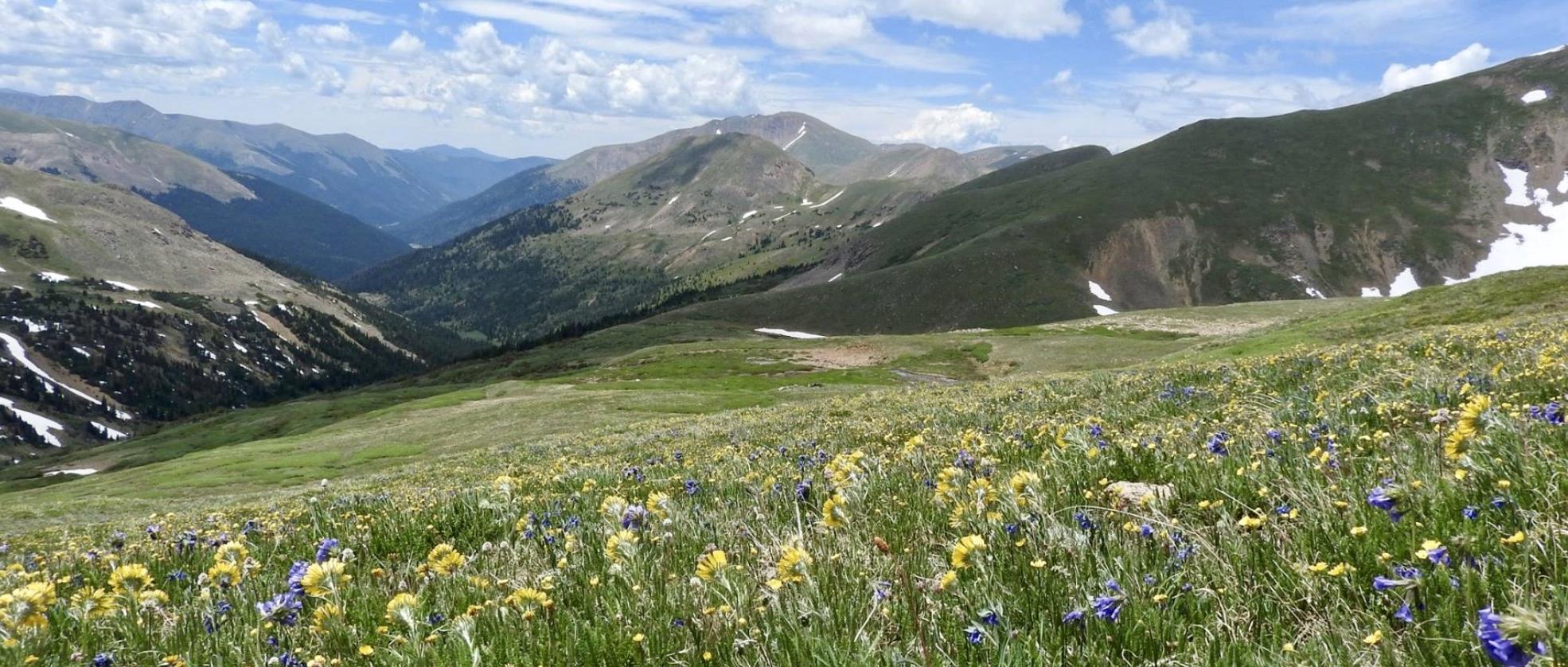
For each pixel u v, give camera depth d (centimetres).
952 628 336
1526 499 370
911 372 11906
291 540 852
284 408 16600
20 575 695
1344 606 315
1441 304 7394
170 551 823
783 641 343
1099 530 434
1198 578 359
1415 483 401
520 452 4212
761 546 501
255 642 455
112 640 493
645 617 408
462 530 795
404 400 15550
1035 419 1312
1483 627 203
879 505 618
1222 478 528
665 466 1353
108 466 13238
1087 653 298
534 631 411
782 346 14725
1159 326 14425
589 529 643
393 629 457
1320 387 1067
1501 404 620
